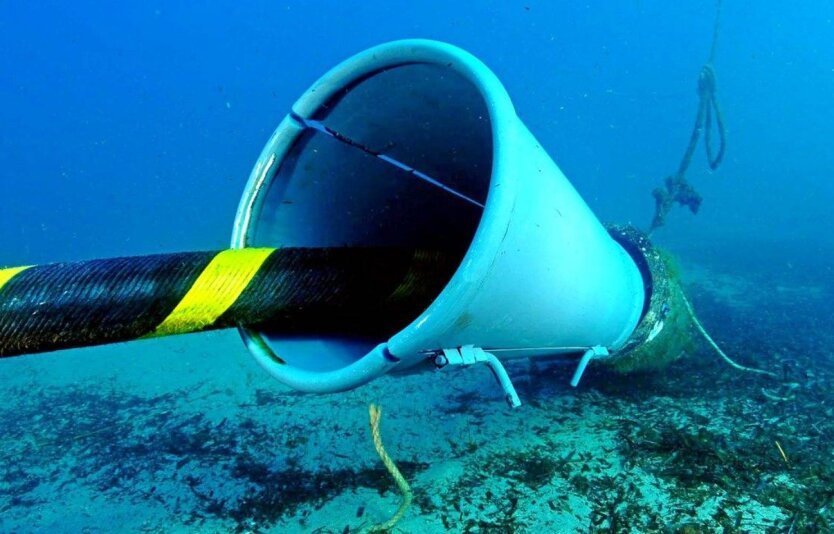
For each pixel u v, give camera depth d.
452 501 2.86
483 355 1.79
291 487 3.14
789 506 2.63
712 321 5.73
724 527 2.53
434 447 3.41
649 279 3.64
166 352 5.51
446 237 2.58
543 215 1.76
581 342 2.73
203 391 4.59
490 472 3.10
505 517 2.71
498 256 1.48
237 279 1.57
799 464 2.99
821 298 6.79
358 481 3.12
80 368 5.27
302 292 1.71
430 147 2.18
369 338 2.12
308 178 2.15
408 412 3.85
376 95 1.98
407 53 1.76
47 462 3.64
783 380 4.07
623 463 3.08
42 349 1.34
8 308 1.24
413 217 2.47
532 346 2.22
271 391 4.48
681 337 3.92
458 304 1.38
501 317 1.75
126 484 3.34
